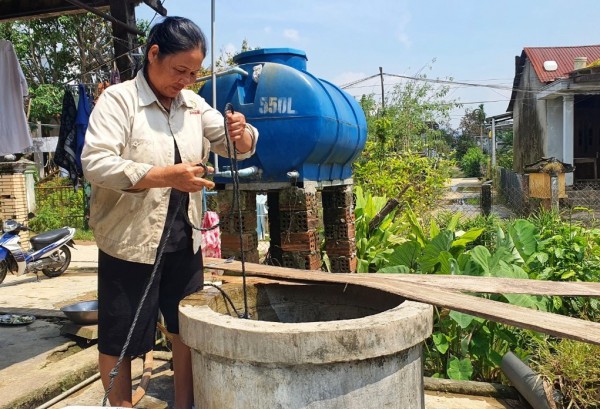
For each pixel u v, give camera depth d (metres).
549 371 3.59
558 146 19.78
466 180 32.69
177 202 2.57
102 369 2.56
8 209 10.33
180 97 2.59
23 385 3.67
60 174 18.14
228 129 2.48
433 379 4.02
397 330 1.94
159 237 2.47
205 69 9.04
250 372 1.92
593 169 21.44
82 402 3.58
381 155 11.45
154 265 2.46
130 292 2.49
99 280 2.55
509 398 3.85
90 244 12.66
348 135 5.39
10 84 5.73
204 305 2.31
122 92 2.40
